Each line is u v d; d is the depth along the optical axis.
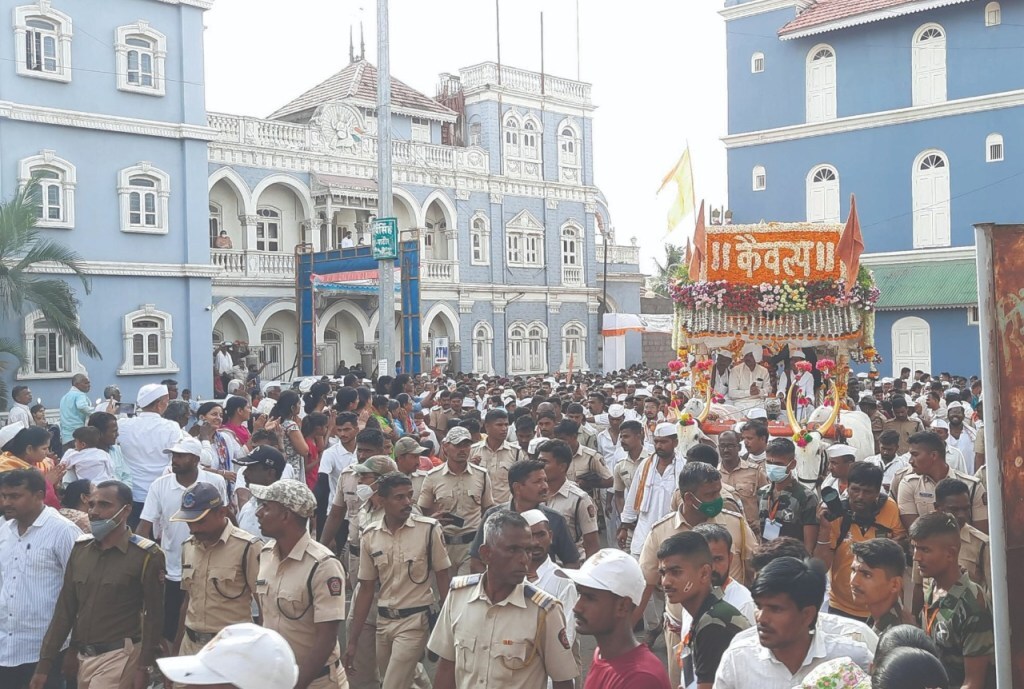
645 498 9.10
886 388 20.67
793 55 35.44
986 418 4.12
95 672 6.53
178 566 8.23
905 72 33.19
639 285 46.91
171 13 27.50
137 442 10.96
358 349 35.94
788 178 35.66
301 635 5.89
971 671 5.02
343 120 35.38
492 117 40.25
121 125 26.28
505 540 5.10
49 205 25.17
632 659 4.38
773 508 7.51
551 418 11.59
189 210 27.77
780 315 13.74
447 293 38.19
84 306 25.84
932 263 32.75
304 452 10.76
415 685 7.21
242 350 31.38
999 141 31.55
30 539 7.09
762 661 4.37
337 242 36.25
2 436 10.80
